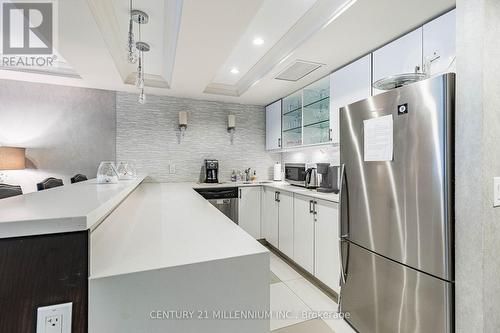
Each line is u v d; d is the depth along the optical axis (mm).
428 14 1578
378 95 1483
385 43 1943
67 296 624
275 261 2910
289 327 1755
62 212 671
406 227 1317
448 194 1143
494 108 1074
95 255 788
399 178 1352
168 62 2543
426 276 1227
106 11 1685
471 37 1086
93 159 3176
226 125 3854
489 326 1062
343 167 1759
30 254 599
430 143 1197
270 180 4051
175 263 731
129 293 671
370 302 1566
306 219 2475
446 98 1144
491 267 1068
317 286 2332
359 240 1643
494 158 1075
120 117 3307
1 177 2785
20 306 591
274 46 2234
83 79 2812
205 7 1525
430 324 1213
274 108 3758
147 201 1848
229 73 2941
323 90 2881
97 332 645
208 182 3545
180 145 3598
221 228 1117
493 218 1075
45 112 2982
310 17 1780
